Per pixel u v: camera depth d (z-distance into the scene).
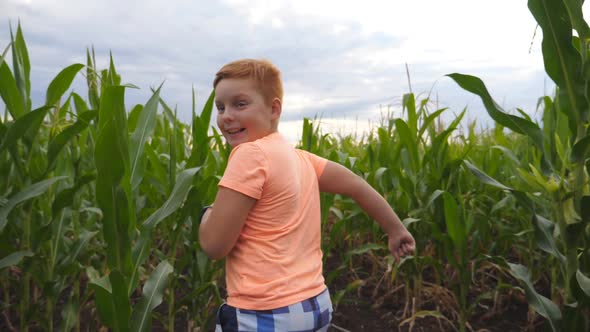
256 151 1.49
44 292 2.18
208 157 2.54
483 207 3.47
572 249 1.95
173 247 2.31
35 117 1.79
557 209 1.97
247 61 1.60
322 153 3.53
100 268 2.67
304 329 1.46
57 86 2.08
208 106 2.35
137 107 2.40
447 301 2.94
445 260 3.54
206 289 2.40
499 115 2.11
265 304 1.43
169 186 2.24
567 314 1.94
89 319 2.75
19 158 2.04
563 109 1.94
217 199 1.49
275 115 1.64
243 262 1.50
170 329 2.37
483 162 3.54
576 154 1.88
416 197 2.99
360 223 3.54
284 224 1.51
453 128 2.81
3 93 1.99
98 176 1.49
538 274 3.24
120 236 1.61
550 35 1.90
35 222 2.22
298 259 1.51
